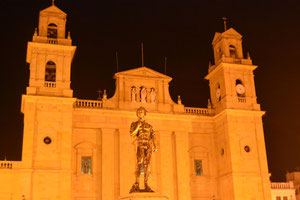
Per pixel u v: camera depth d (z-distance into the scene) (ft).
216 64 181.47
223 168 166.09
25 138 141.28
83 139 156.56
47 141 143.33
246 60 177.17
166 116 166.91
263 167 163.43
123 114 161.58
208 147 172.55
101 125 158.51
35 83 149.18
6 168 142.31
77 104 159.43
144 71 170.60
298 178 206.49
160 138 164.14
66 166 141.69
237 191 156.35
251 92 173.78
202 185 166.40
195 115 171.53
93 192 151.64
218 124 172.45
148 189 98.73
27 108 144.66
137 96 166.61
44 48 153.99
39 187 137.49
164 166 161.07
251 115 169.07
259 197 158.71
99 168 154.81
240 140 164.04
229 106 167.12
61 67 153.89
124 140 158.81
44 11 159.12
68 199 138.10
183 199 158.40
